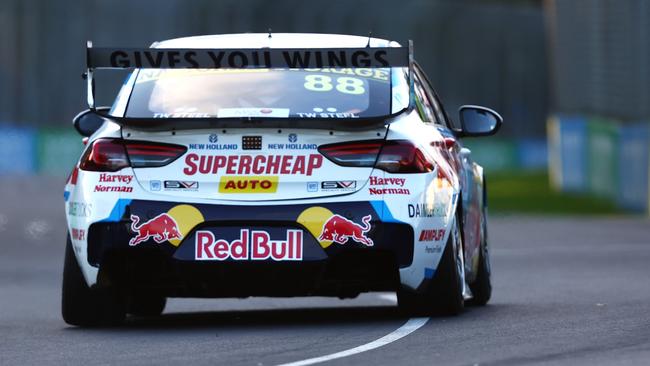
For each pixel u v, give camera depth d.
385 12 137.25
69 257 27.84
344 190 26.31
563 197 120.31
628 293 35.19
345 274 26.56
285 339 25.34
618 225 78.69
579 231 72.75
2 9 127.00
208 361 22.20
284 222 26.09
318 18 127.50
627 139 102.00
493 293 38.03
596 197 117.69
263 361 22.05
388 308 33.84
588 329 25.64
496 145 175.75
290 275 26.28
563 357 21.47
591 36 116.06
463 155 31.58
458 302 28.41
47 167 129.62
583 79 121.00
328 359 21.97
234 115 27.48
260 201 26.17
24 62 127.75
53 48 128.25
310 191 26.25
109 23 127.69
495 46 161.62
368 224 26.19
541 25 166.50
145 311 32.41
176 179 26.38
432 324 27.22
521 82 166.12
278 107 27.69
